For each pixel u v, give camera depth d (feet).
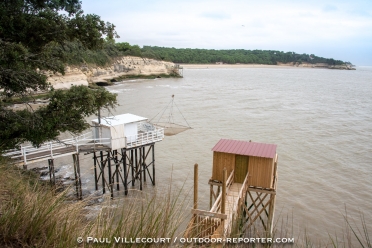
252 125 137.18
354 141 114.21
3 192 20.18
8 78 40.24
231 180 51.21
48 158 62.08
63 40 48.39
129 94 221.25
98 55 282.97
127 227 14.44
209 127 132.46
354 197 71.87
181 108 173.58
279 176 82.64
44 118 44.52
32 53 44.86
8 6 43.96
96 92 48.88
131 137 73.87
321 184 78.07
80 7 50.26
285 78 418.10
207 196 70.23
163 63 378.12
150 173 84.79
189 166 89.71
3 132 40.32
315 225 59.98
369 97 229.86
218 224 34.19
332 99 217.36
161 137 78.48
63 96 45.75
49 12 45.91
